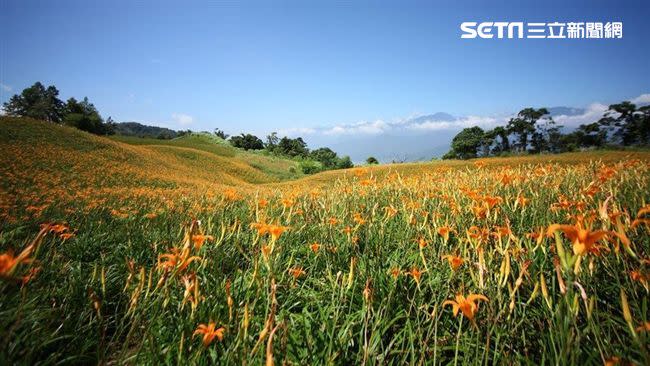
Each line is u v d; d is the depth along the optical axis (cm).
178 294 254
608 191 400
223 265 335
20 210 719
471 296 159
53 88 10969
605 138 8544
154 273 272
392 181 743
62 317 251
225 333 203
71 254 414
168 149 5472
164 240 423
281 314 245
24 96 10700
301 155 11312
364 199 561
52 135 3152
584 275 210
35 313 236
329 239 373
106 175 2202
